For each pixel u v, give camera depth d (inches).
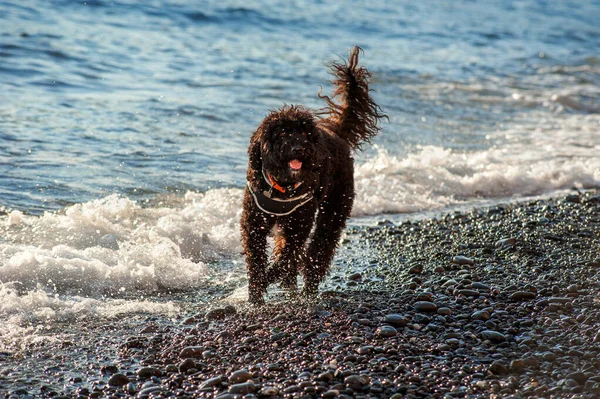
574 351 234.1
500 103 790.5
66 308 274.1
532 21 1670.8
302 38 1032.8
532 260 341.7
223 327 264.4
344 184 317.1
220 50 874.8
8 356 233.5
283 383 215.2
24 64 681.6
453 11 1646.2
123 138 514.6
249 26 1057.5
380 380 217.2
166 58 795.4
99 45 802.8
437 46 1138.7
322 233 316.2
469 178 516.7
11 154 451.5
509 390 209.9
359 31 1152.8
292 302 298.7
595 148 622.5
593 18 1873.8
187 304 292.0
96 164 457.1
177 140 526.3
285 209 284.8
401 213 453.4
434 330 258.8
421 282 317.4
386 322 265.4
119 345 246.4
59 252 313.6
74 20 903.1
